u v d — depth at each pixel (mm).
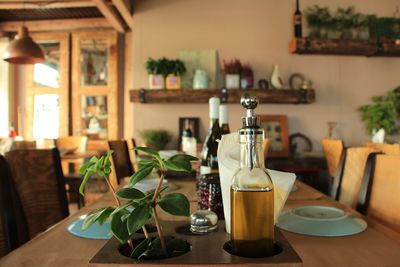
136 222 457
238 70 3988
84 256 680
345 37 4047
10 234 997
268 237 543
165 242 524
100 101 4918
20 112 5180
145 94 3961
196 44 4211
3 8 4383
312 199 1261
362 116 4215
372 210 1282
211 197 853
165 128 4203
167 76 3963
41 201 1487
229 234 617
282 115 4148
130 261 466
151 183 1414
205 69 4160
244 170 565
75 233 804
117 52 4926
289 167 3801
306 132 4199
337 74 4223
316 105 4211
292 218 894
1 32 5066
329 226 836
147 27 4227
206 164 1352
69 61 5000
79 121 4922
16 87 5168
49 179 1521
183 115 4207
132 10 4219
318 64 4211
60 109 4980
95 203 1175
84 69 4945
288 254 490
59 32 4996
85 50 4953
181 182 1646
